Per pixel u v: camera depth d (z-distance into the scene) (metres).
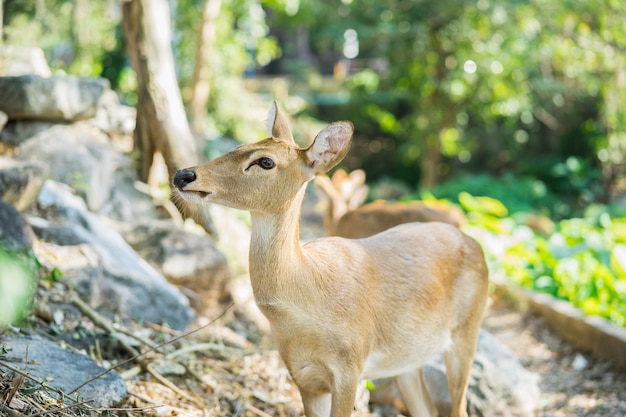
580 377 6.48
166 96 7.47
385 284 3.96
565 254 8.74
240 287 7.31
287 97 19.38
